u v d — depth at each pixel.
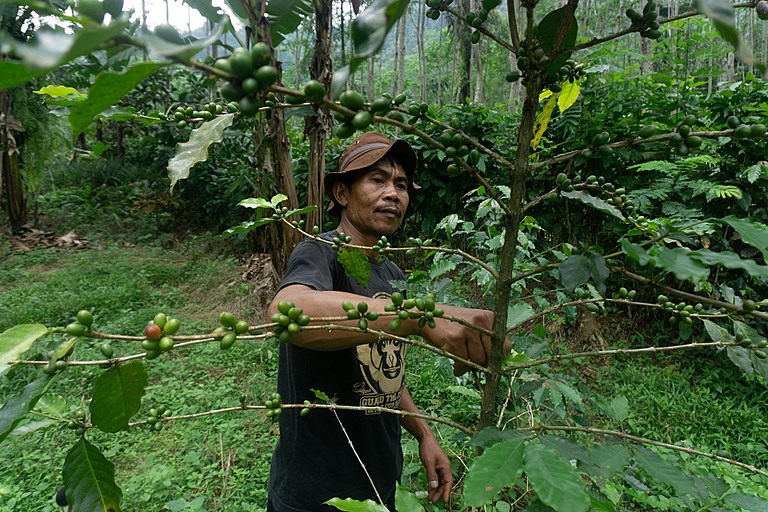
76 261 7.11
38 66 0.30
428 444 1.62
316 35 3.08
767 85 3.72
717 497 0.94
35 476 2.80
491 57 20.86
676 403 3.46
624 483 1.99
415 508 0.81
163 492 2.67
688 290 4.00
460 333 0.84
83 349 4.26
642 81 4.39
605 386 3.68
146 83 8.77
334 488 1.40
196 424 3.33
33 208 9.71
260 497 2.66
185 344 0.66
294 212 1.14
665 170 3.72
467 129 4.86
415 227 5.34
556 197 0.83
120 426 0.72
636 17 0.75
